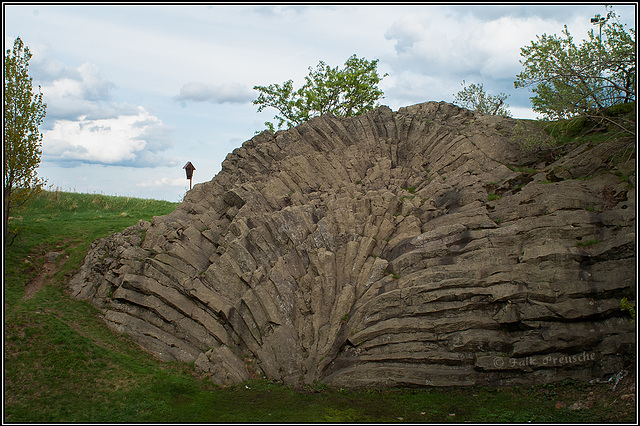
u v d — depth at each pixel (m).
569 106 22.97
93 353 19.55
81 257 27.02
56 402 17.11
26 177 26.75
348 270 21.56
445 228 21.28
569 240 19.34
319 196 25.64
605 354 17.48
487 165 25.03
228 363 19.84
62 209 37.31
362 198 24.11
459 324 18.52
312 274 21.83
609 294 18.08
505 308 18.50
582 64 22.52
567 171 22.69
